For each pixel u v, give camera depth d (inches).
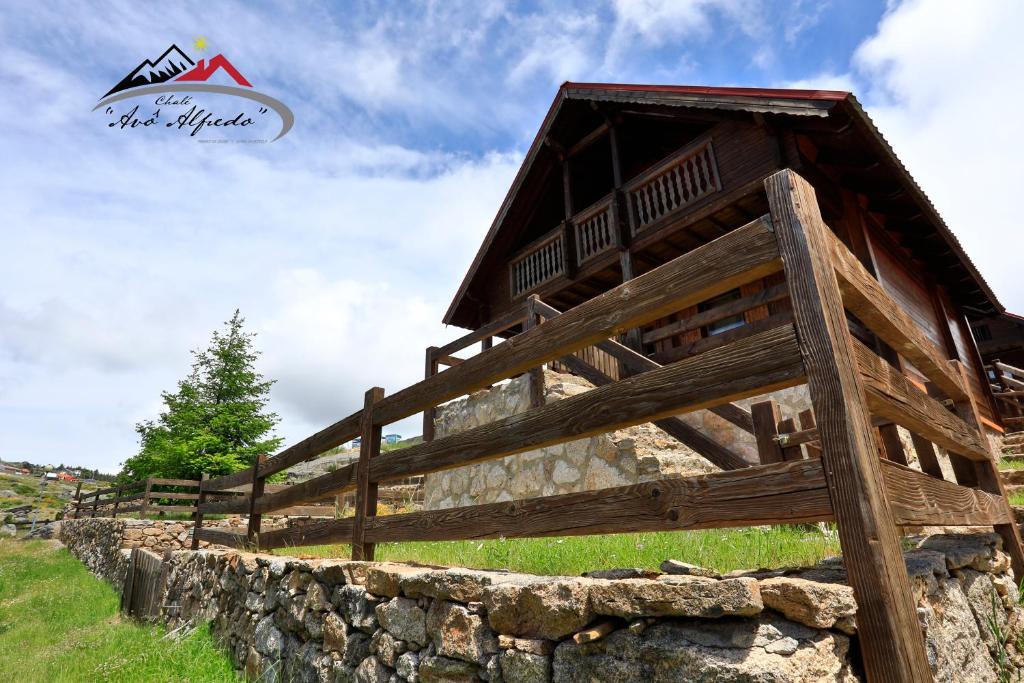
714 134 312.5
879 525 54.9
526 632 73.8
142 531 412.8
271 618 150.1
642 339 305.1
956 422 110.9
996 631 94.1
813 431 131.1
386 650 100.4
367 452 143.0
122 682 158.9
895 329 91.5
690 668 55.5
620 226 345.4
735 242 70.6
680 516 72.1
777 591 55.4
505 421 101.0
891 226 337.4
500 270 466.6
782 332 64.6
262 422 727.1
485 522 102.4
